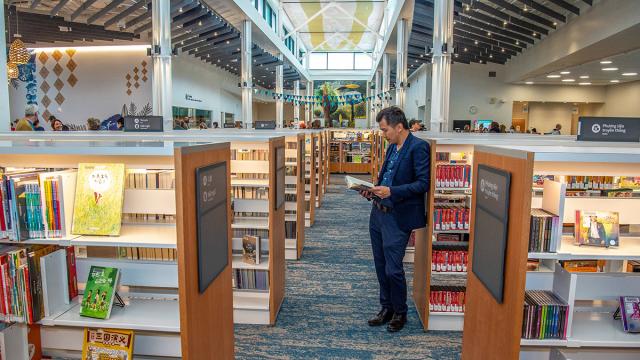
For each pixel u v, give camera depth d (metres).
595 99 21.25
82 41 15.46
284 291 4.70
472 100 21.30
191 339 2.22
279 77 24.28
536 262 2.97
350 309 4.39
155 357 2.77
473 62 20.88
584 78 18.44
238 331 3.91
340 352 3.54
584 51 11.55
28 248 2.67
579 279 2.63
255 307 4.02
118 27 13.84
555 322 2.52
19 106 16.05
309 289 4.94
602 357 2.64
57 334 2.95
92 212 2.68
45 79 15.99
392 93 30.58
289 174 6.75
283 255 4.56
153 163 2.94
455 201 4.59
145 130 4.95
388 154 3.80
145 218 3.09
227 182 2.70
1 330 2.61
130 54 15.66
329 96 33.53
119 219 2.65
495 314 2.44
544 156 2.31
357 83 34.19
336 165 17.50
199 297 2.31
